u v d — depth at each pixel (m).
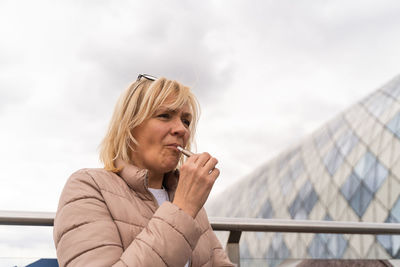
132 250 0.71
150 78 1.09
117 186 0.90
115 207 0.84
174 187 1.11
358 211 19.17
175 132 0.97
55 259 1.42
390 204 17.53
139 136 0.99
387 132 20.11
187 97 1.01
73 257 0.73
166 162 0.97
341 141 23.23
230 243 1.80
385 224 2.06
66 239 0.76
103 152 1.03
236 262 1.76
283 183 26.66
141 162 1.01
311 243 18.42
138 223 0.85
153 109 0.96
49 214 1.50
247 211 29.08
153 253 0.71
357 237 14.98
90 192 0.83
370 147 20.53
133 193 0.92
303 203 23.66
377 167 19.30
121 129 0.99
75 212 0.79
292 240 20.08
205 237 1.10
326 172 22.84
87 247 0.73
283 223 1.86
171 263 0.72
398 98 21.31
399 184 17.59
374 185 18.89
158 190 1.07
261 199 28.08
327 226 1.93
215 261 1.15
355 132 22.50
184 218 0.76
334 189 21.52
